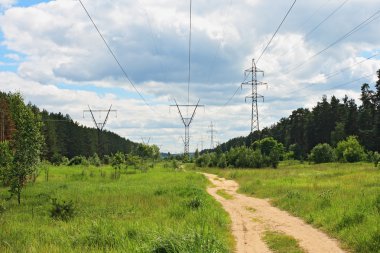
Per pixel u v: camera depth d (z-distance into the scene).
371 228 13.93
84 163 90.44
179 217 19.55
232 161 85.56
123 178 51.59
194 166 100.81
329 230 16.27
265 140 108.62
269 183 38.50
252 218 21.09
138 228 14.95
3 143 27.45
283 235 16.11
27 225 18.06
